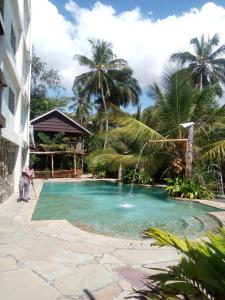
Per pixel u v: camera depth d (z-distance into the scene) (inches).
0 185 481.4
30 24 895.1
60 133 1209.4
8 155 568.7
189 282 97.3
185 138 715.4
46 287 183.8
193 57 1531.7
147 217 451.2
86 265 221.1
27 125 916.0
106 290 181.0
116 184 898.7
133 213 483.5
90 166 1078.4
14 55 617.9
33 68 1502.2
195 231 361.7
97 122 1605.6
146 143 717.3
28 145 912.3
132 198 646.5
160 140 676.7
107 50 1503.4
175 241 103.0
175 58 1535.4
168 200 615.2
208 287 92.9
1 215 396.5
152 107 877.8
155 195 687.1
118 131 763.4
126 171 927.7
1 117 411.5
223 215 434.9
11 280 192.5
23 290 179.2
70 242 278.8
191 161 643.5
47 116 1230.3
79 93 1567.4
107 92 1496.1
